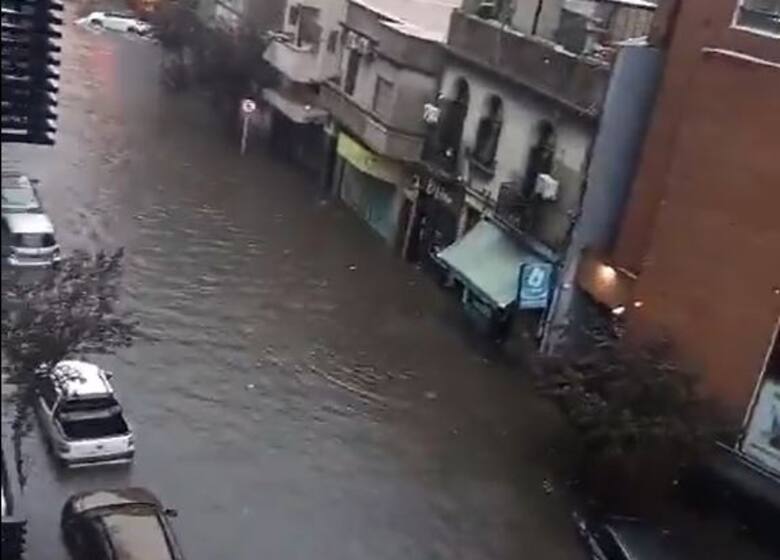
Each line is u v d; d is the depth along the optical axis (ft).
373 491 70.18
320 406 79.25
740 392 71.61
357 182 120.78
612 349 73.31
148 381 78.02
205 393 78.07
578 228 86.74
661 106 82.43
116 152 126.21
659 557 65.82
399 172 111.14
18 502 59.98
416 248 109.60
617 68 83.05
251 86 142.20
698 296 74.38
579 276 87.97
